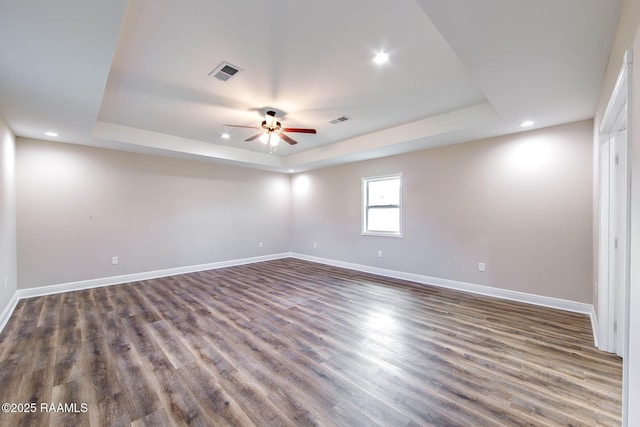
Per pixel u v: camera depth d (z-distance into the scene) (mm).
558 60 2066
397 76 2719
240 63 2463
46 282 4152
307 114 3734
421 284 4699
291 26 1979
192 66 2506
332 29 2016
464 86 2945
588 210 3305
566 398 1847
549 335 2766
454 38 1819
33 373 2135
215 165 6082
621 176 2342
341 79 2768
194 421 1649
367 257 5680
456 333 2820
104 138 4055
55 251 4227
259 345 2584
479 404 1794
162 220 5316
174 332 2857
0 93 2523
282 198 7340
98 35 1749
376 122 4090
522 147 3762
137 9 1779
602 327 2473
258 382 2027
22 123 3344
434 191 4641
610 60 1977
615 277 2418
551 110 3006
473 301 3801
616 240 2428
